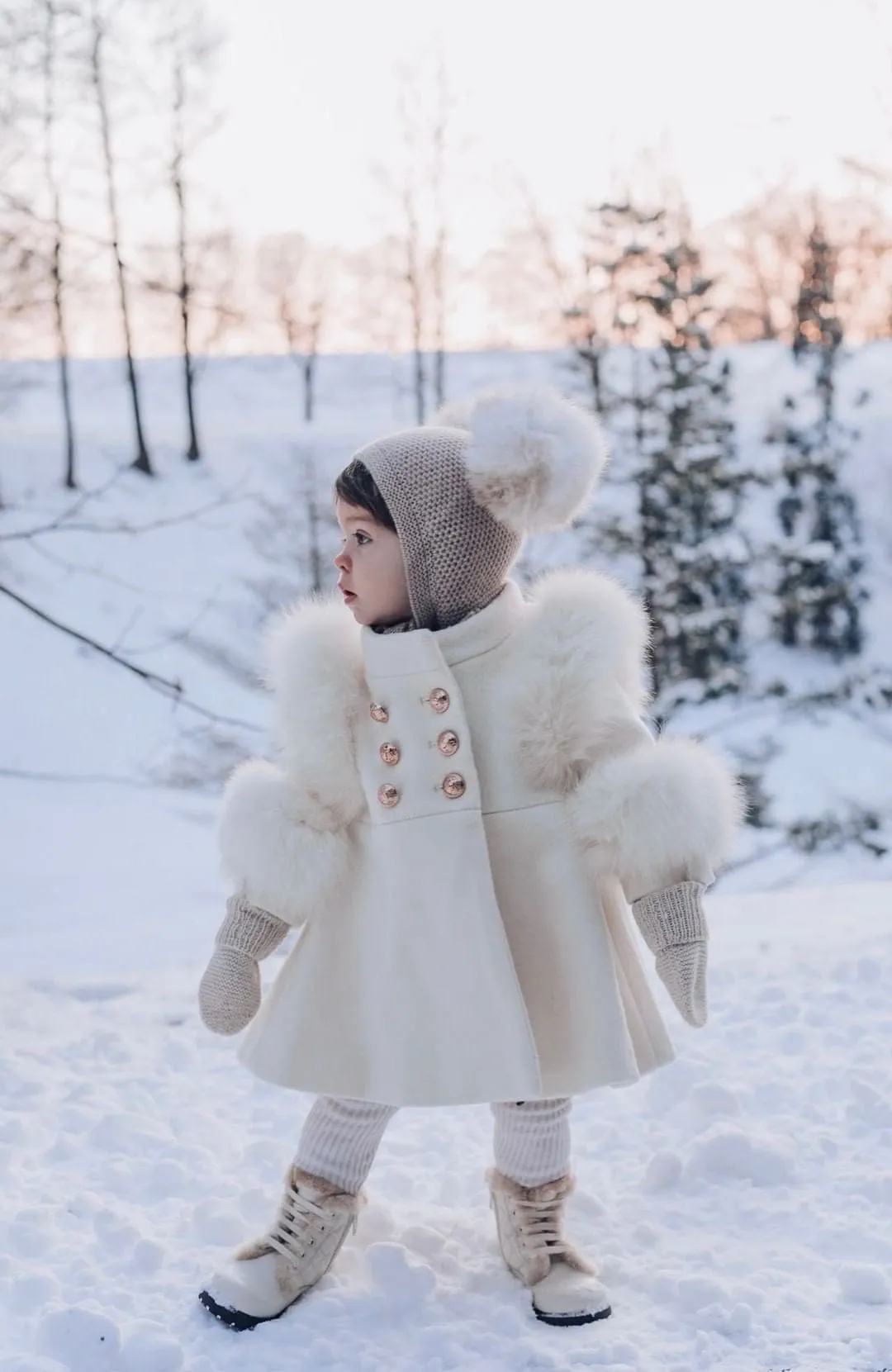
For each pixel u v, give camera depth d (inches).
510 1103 92.4
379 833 88.7
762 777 464.4
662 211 753.0
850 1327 85.4
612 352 735.7
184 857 463.2
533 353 788.0
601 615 88.1
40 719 589.0
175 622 688.4
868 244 781.9
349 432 833.5
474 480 87.1
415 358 850.8
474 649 88.6
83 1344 83.0
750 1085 123.1
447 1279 93.6
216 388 861.8
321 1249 90.6
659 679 612.1
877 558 769.6
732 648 671.8
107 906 384.2
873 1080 122.2
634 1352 83.0
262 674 95.7
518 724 87.6
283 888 89.1
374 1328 87.5
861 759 555.8
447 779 86.6
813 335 787.4
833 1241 97.0
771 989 148.0
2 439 796.6
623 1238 99.3
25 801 518.3
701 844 85.5
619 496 665.6
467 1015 85.1
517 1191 92.4
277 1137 121.6
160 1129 119.0
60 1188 108.7
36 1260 96.3
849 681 609.0
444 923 85.9
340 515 91.7
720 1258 95.3
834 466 776.3
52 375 850.1
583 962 86.3
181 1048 139.7
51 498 763.4
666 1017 143.7
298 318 861.2
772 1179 106.3
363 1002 89.5
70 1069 136.6
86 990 167.6
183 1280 93.1
